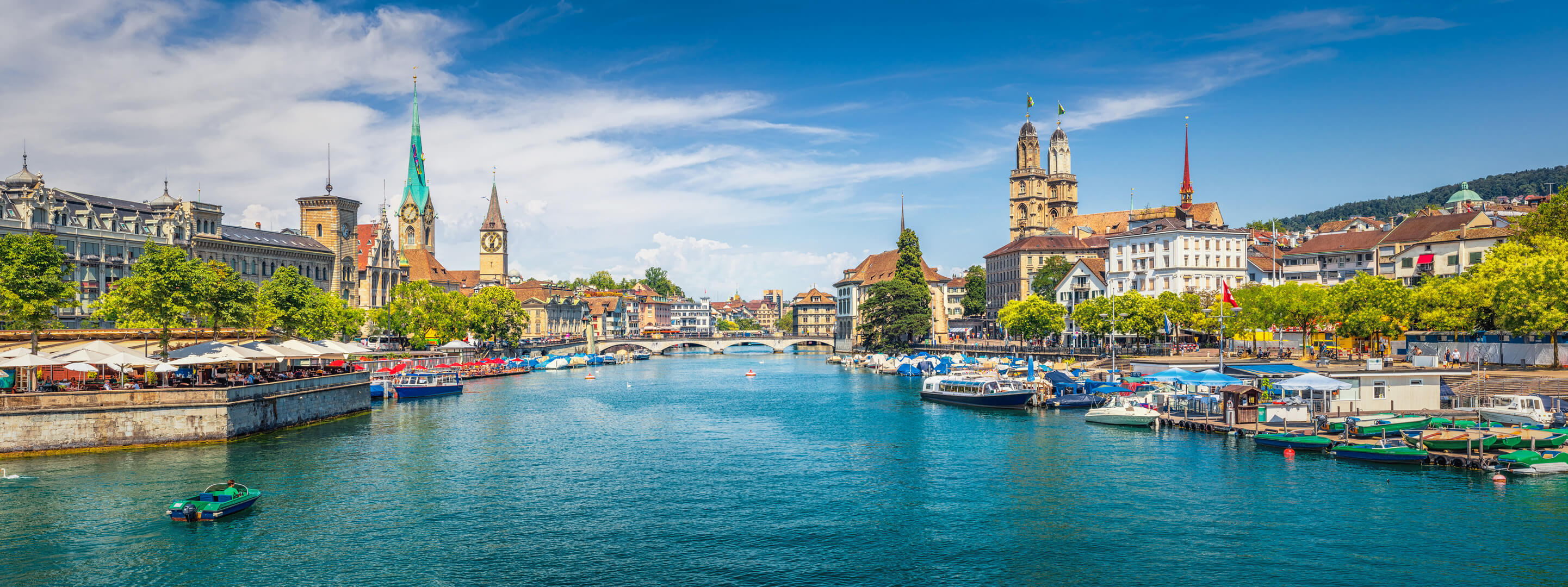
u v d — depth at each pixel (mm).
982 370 152875
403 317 182125
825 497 61625
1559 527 51438
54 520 54219
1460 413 78562
